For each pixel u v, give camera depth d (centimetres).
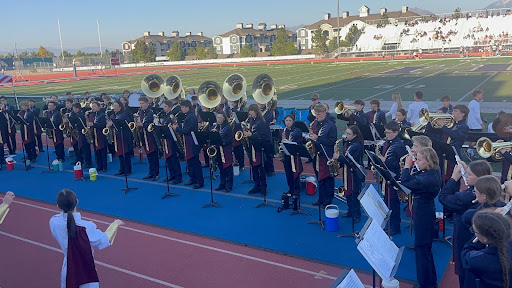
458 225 546
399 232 847
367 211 570
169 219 994
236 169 1325
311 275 715
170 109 1267
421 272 625
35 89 4994
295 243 834
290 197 1090
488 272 381
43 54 15788
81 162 1524
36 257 834
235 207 1056
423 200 613
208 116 1403
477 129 1356
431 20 8550
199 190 1203
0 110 1722
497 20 7838
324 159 965
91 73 8544
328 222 881
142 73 7594
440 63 5725
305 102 2812
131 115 1502
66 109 1767
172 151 1245
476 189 476
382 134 1116
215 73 6294
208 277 725
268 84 1428
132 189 1233
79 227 516
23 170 1514
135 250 845
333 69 5797
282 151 1034
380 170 670
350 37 10212
